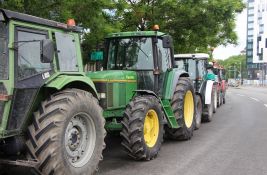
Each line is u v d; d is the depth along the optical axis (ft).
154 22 53.52
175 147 30.37
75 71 20.95
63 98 18.71
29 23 18.61
